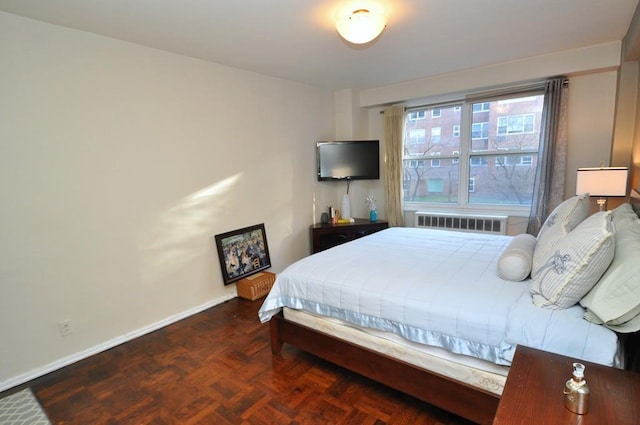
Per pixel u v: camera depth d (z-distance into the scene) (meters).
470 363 1.55
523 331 1.37
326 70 3.52
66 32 2.24
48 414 1.84
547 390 0.96
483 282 1.78
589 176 2.67
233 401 1.89
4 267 2.07
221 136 3.26
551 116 3.35
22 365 2.16
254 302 3.33
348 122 4.54
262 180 3.71
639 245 1.28
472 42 2.82
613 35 2.77
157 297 2.84
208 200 3.18
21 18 2.06
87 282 2.43
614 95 3.15
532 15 2.33
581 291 1.34
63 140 2.26
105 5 1.97
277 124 3.84
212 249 3.25
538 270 1.57
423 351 1.69
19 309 2.14
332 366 2.20
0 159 2.02
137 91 2.62
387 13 2.22
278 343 2.35
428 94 4.00
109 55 2.46
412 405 1.81
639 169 2.59
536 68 3.30
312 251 4.27
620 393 0.93
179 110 2.91
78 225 2.37
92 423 1.77
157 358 2.36
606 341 1.23
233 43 2.67
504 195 3.98
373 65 3.39
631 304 1.19
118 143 2.54
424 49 2.96
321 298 2.05
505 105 3.84
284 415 1.76
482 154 4.04
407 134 4.58
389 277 1.95
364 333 1.91
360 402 1.85
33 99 2.12
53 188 2.24
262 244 3.72
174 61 2.85
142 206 2.71
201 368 2.22
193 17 2.18
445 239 2.87
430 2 2.09
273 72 3.56
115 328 2.59
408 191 4.68
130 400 1.93
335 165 4.37
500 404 0.92
